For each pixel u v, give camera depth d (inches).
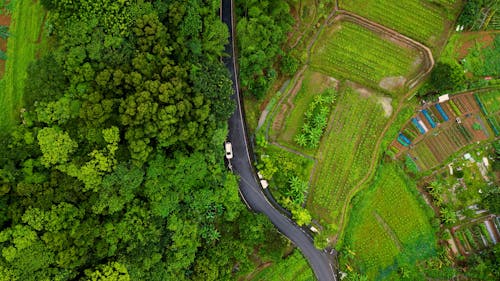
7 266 1337.4
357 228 2050.9
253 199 1953.7
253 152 1941.4
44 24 1609.3
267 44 1851.6
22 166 1424.7
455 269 2057.1
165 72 1512.1
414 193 2081.7
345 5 2071.9
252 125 1951.3
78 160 1433.3
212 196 1723.7
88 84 1476.4
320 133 2001.7
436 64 2065.7
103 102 1412.4
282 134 2005.4
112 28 1505.9
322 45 2066.9
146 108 1417.3
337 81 2060.8
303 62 2026.3
